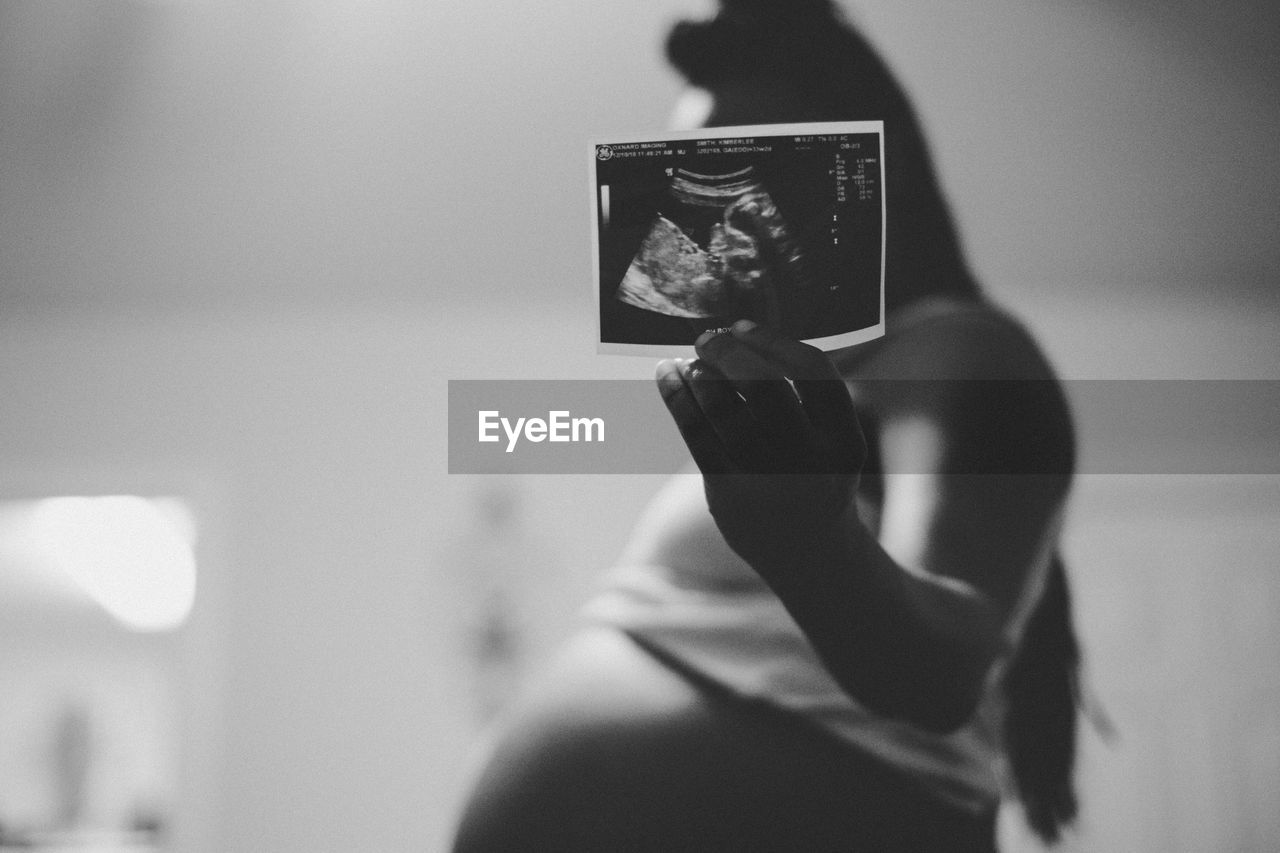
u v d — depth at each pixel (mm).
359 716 2061
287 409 2154
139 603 2475
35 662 2482
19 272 2154
